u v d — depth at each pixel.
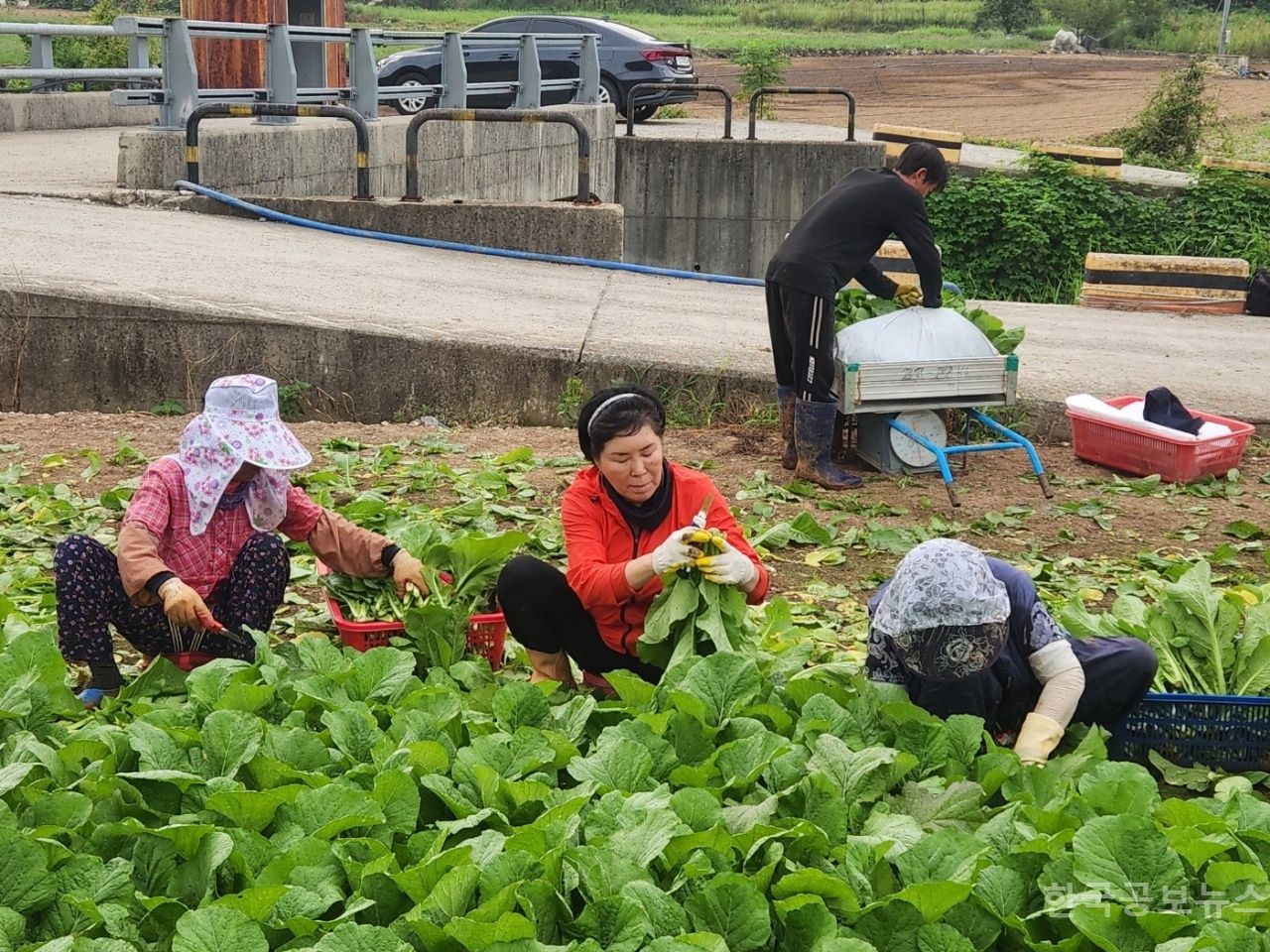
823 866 3.28
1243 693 4.55
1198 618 4.72
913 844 3.29
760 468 8.04
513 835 3.26
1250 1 63.53
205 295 9.48
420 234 13.07
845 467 8.20
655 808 3.34
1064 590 6.17
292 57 14.50
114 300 9.09
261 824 3.42
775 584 6.24
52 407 9.23
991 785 3.72
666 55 24.98
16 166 14.41
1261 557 6.83
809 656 4.98
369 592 4.92
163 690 4.46
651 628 4.27
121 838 3.35
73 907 3.06
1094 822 3.23
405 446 8.23
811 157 19.64
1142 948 3.01
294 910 3.01
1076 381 9.64
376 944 2.84
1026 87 38.19
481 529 6.48
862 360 7.48
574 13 57.06
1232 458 8.09
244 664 4.17
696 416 9.09
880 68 42.34
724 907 3.03
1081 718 4.24
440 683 4.39
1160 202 20.20
